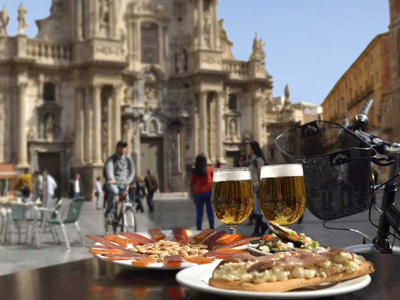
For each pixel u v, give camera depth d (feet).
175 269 7.29
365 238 12.84
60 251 40.73
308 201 10.81
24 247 43.29
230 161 165.07
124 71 145.89
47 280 7.25
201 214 45.27
